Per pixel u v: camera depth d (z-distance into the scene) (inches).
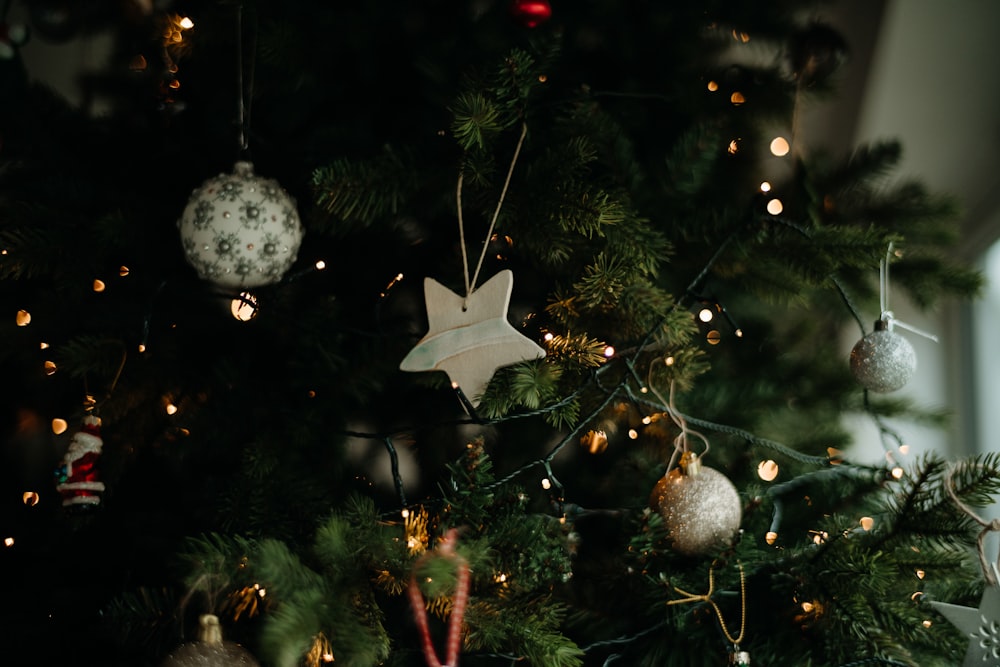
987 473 40.4
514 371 43.4
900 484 43.8
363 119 47.5
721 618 41.1
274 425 46.1
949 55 53.2
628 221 43.8
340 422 46.4
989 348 56.5
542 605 41.1
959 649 41.3
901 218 50.5
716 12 49.0
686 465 42.8
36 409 49.2
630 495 47.1
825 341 54.1
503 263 47.1
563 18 48.1
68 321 46.4
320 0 47.3
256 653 40.9
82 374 46.1
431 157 45.4
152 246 46.7
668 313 44.3
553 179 43.2
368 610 39.4
